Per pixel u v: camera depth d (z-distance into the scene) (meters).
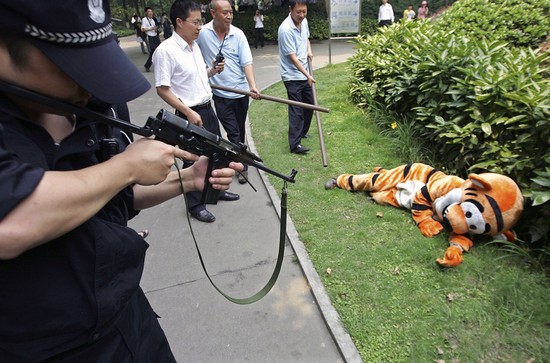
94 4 0.78
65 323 0.91
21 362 0.91
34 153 0.81
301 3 4.18
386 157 4.18
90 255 0.92
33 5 0.66
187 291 2.70
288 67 4.43
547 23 6.16
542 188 2.42
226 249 3.13
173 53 3.17
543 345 1.96
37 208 0.70
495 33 6.07
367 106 5.61
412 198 3.12
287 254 2.99
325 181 3.93
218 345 2.25
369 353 2.06
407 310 2.28
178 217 3.66
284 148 4.87
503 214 2.47
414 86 4.12
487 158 2.95
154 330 1.31
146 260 3.06
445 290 2.38
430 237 2.85
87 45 0.76
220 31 3.85
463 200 2.62
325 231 3.12
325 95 6.80
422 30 5.37
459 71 3.49
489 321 2.13
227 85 4.01
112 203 1.10
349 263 2.72
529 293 2.23
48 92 0.78
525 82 2.91
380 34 6.47
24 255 0.82
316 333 2.28
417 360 1.98
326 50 13.58
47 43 0.71
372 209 3.33
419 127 3.87
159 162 0.89
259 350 2.20
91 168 0.80
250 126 5.88
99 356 1.02
